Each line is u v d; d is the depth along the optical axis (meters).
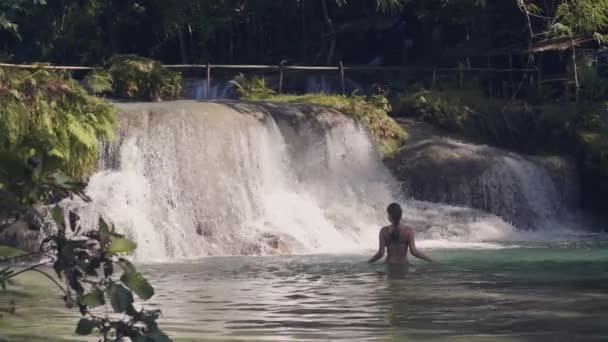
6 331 7.80
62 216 4.33
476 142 23.59
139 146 17.42
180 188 17.31
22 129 16.48
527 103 26.00
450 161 21.28
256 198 18.06
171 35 33.59
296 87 28.83
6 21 26.33
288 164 19.30
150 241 15.82
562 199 22.38
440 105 23.91
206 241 16.55
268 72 29.53
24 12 31.83
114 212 15.88
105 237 4.23
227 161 18.06
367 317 8.42
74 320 8.37
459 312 8.69
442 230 18.77
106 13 33.03
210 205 17.30
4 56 19.23
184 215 17.03
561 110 24.66
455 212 19.67
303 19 33.53
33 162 4.27
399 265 13.62
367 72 29.44
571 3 26.77
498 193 21.16
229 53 33.94
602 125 24.23
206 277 12.17
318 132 20.14
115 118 17.31
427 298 9.73
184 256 15.89
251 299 9.80
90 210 15.70
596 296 9.82
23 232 13.50
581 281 11.32
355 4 34.06
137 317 4.31
